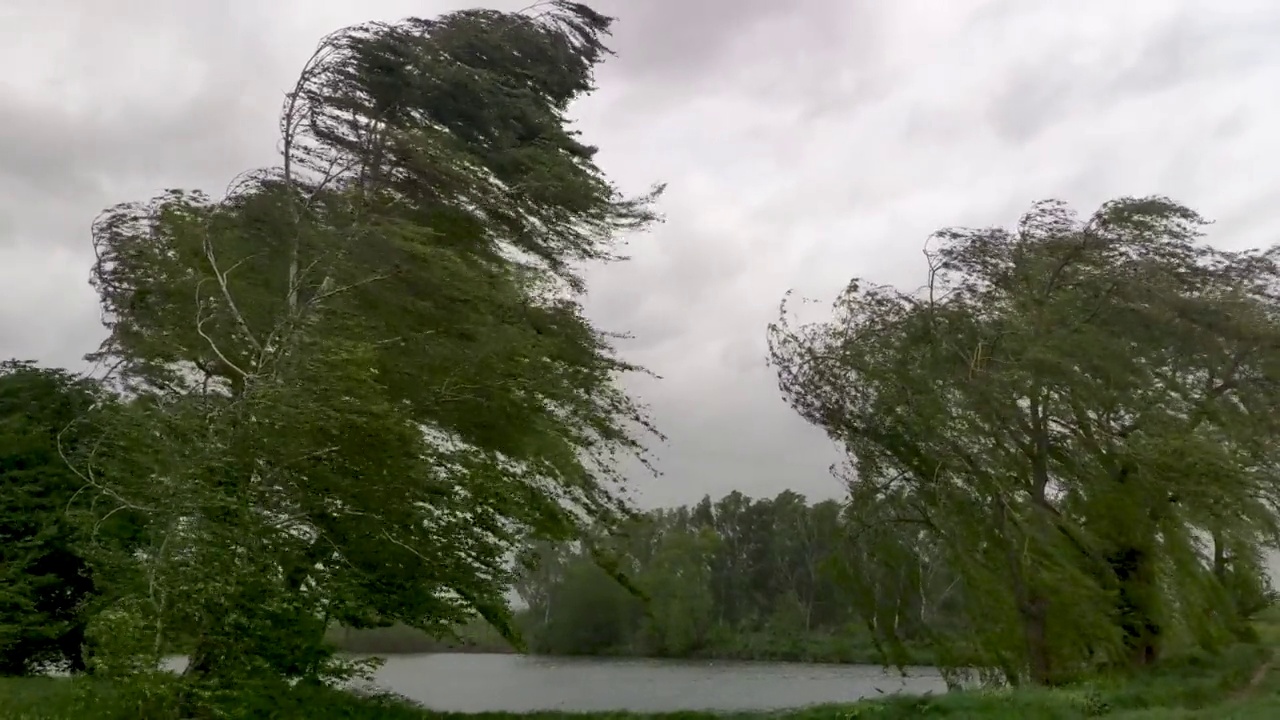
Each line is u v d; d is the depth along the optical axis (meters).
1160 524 21.25
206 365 15.17
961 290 22.08
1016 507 19.83
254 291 15.00
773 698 29.45
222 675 11.55
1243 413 22.33
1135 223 22.09
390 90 17.09
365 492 12.78
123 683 10.80
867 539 21.11
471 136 18.55
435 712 16.84
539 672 45.34
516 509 15.01
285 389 11.80
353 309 14.55
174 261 15.45
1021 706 15.28
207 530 11.16
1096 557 21.03
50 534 18.53
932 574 20.70
